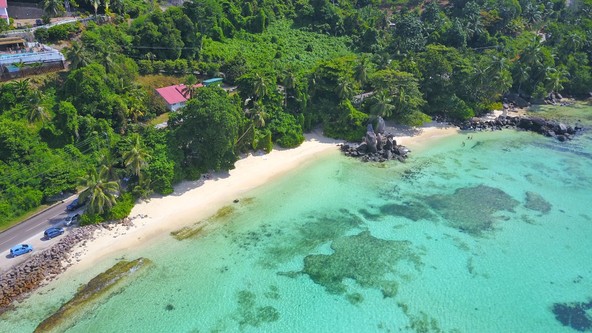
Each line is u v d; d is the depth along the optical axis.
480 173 86.75
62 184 71.06
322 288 56.47
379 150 94.62
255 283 57.09
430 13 149.62
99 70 85.44
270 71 102.25
